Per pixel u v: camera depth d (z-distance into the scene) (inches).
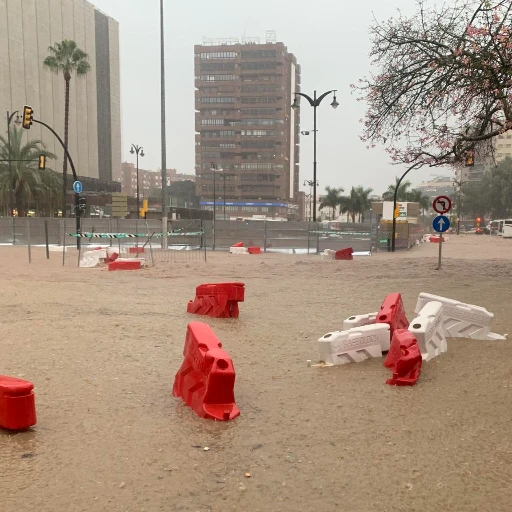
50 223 1381.6
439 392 202.2
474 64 457.4
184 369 196.1
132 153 2787.9
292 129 6363.2
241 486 128.8
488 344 275.3
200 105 5866.1
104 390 202.8
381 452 149.0
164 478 132.4
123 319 346.9
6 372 223.5
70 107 3986.2
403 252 1295.5
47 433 160.1
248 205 5826.8
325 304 425.4
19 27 3430.1
